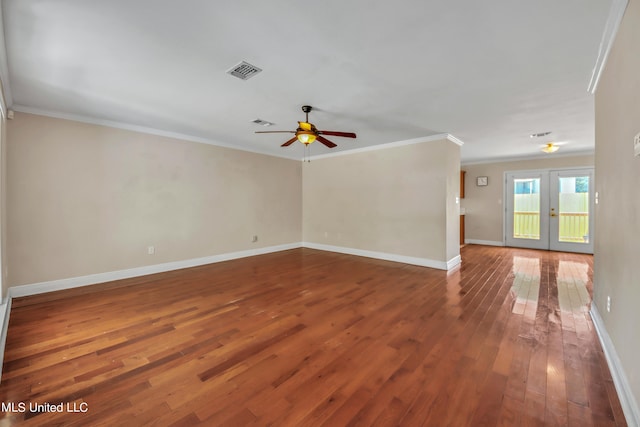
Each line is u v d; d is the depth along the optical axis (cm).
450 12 177
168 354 220
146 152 445
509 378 188
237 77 267
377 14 179
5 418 154
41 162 356
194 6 171
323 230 671
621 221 189
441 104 334
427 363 207
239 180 576
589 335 248
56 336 247
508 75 261
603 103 241
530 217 703
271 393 176
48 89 295
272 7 172
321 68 250
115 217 417
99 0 165
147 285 394
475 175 778
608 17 181
